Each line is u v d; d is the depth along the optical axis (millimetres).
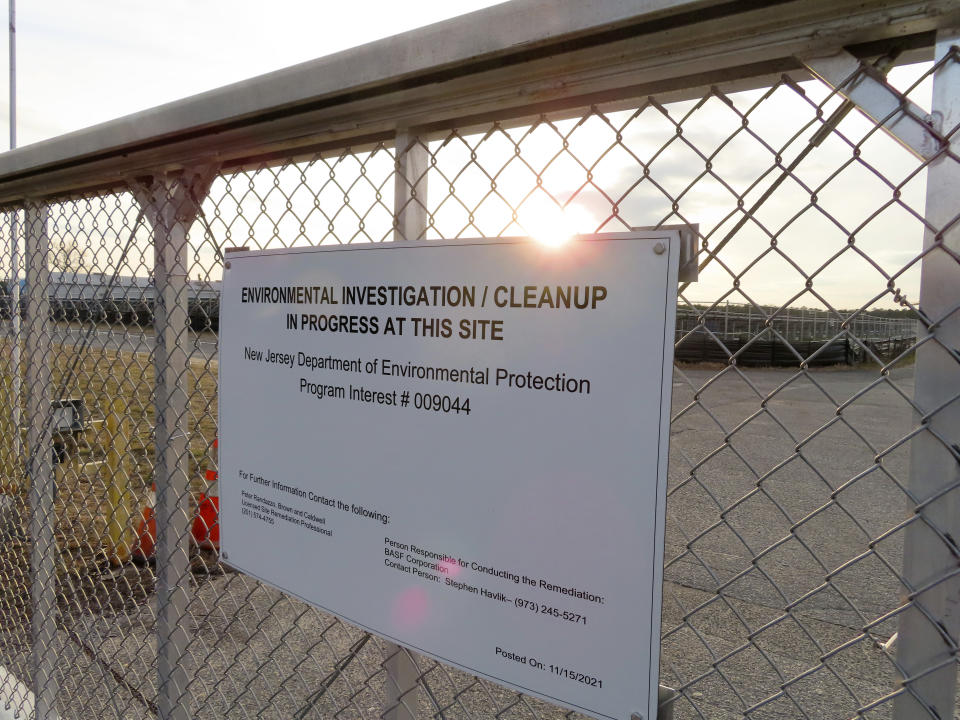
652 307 822
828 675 3184
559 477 897
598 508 866
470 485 982
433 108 1029
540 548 918
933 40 689
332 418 1162
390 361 1070
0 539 2506
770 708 2938
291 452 1234
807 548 836
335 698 2779
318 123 1188
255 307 1296
